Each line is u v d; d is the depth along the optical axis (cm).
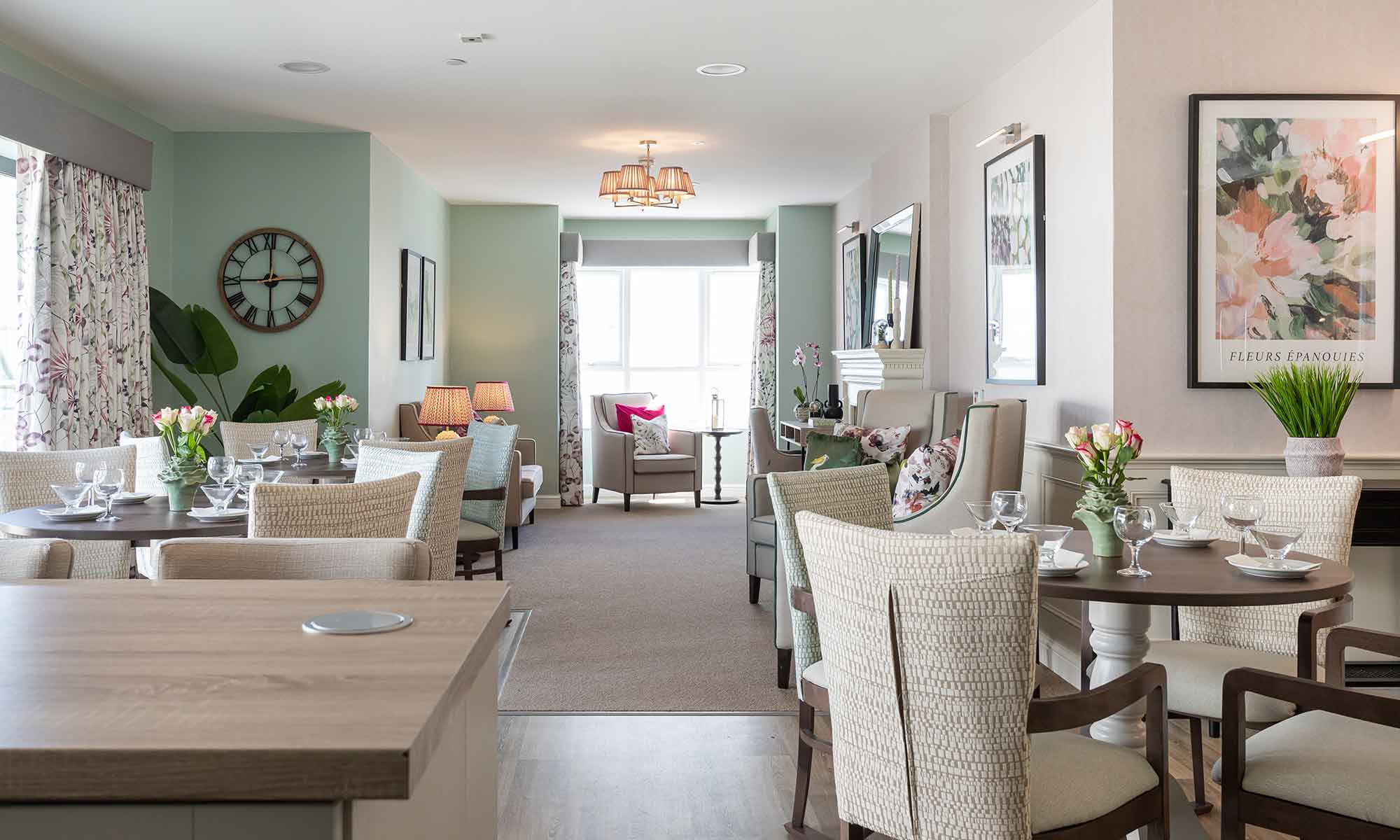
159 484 459
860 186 855
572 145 716
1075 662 436
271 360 681
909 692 183
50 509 351
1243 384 421
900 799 188
